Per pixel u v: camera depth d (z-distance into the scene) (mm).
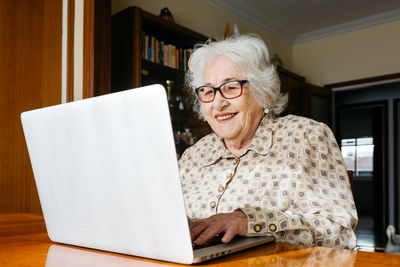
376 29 5039
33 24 2346
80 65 2242
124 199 619
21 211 2273
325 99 5445
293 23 5203
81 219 708
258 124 1244
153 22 3037
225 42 1246
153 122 547
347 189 1062
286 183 1075
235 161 1210
